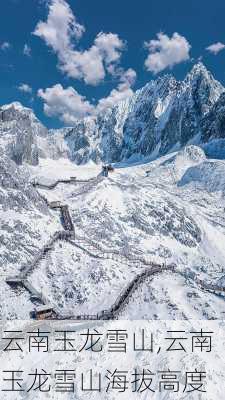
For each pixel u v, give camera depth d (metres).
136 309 98.69
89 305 101.94
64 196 163.50
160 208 160.38
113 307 98.19
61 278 108.81
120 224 148.62
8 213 123.31
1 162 136.25
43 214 134.00
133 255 132.88
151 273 113.94
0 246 111.38
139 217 154.50
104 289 106.38
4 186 131.00
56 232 125.56
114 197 160.50
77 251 119.06
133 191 166.12
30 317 93.19
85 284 106.75
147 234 150.38
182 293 105.50
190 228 159.00
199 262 145.88
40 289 104.44
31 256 113.38
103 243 136.25
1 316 91.62
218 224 175.50
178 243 153.25
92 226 142.12
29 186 137.88
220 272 140.88
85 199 155.00
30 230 120.75
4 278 103.38
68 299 104.25
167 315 96.31
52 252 116.19
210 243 158.00
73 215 145.75
